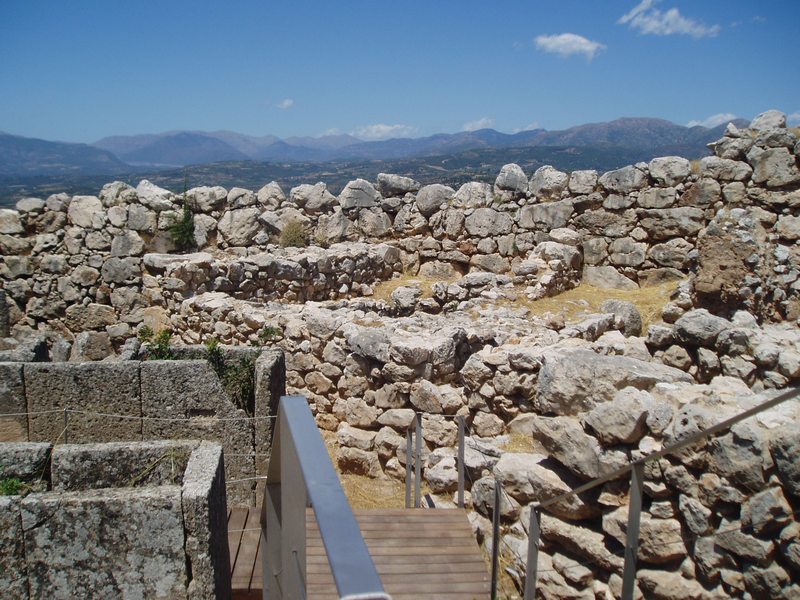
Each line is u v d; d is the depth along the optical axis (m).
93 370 7.77
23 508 4.43
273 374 8.33
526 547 6.33
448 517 7.23
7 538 4.44
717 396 5.71
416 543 6.79
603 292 15.48
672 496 5.57
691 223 15.37
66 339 16.92
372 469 9.71
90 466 5.38
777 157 14.33
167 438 7.93
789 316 12.69
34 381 7.75
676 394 5.89
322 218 17.92
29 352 8.66
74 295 16.94
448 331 9.98
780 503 4.96
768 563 5.00
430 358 9.37
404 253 17.95
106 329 16.78
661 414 5.66
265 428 7.98
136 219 16.72
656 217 15.70
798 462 4.88
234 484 7.98
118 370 7.80
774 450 5.00
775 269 12.98
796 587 4.94
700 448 5.37
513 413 8.34
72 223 16.97
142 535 4.50
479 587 6.23
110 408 7.84
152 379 7.83
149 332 13.04
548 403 6.55
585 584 5.95
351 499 9.07
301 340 11.16
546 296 14.54
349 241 18.02
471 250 17.20
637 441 5.72
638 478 4.32
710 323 8.31
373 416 9.80
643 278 15.96
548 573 6.10
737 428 5.13
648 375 6.27
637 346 9.06
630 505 4.41
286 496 3.31
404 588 6.15
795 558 4.89
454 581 6.29
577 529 6.02
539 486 6.29
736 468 5.11
